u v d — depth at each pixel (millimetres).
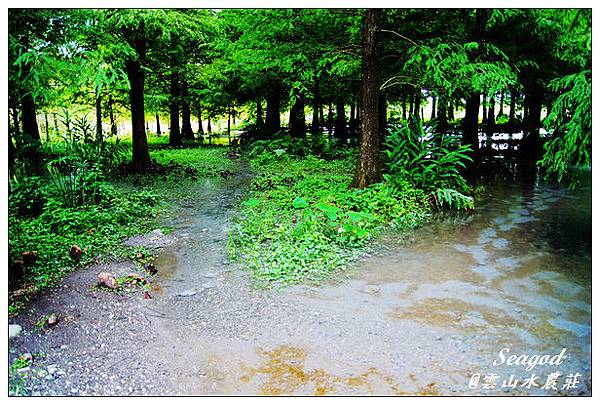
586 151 5137
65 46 5109
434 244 5996
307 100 19125
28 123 11445
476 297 4414
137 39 11047
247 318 4113
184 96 19188
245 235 6445
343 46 9344
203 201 8961
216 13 11531
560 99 5289
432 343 3641
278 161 14078
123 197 8578
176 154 16125
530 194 8906
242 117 39906
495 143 17594
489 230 6566
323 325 3955
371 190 8078
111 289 4688
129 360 3502
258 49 10875
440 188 8055
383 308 4234
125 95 16172
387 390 3109
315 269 5156
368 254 5648
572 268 5086
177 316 4188
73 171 8797
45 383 3211
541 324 3883
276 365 3420
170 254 5867
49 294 4496
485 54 9602
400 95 14578
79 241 6117
